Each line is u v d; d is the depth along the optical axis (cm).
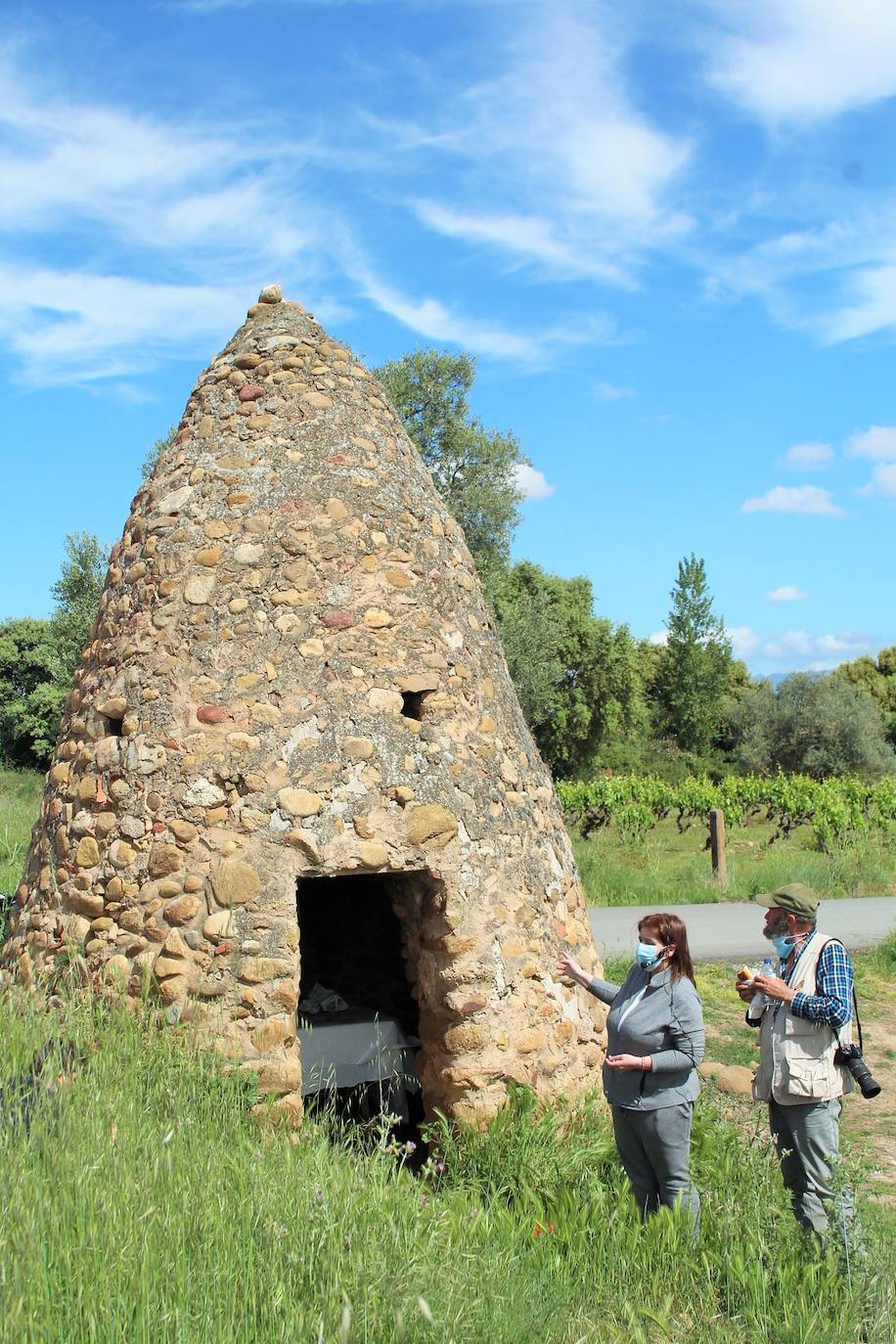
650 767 4112
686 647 4603
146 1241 329
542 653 2670
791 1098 453
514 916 580
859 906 1494
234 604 573
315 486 604
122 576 616
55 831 582
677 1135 451
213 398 636
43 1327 287
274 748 546
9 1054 463
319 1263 357
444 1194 484
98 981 527
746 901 1524
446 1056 553
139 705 564
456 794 576
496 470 2330
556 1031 578
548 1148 520
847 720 3869
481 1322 354
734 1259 428
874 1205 544
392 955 773
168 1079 465
